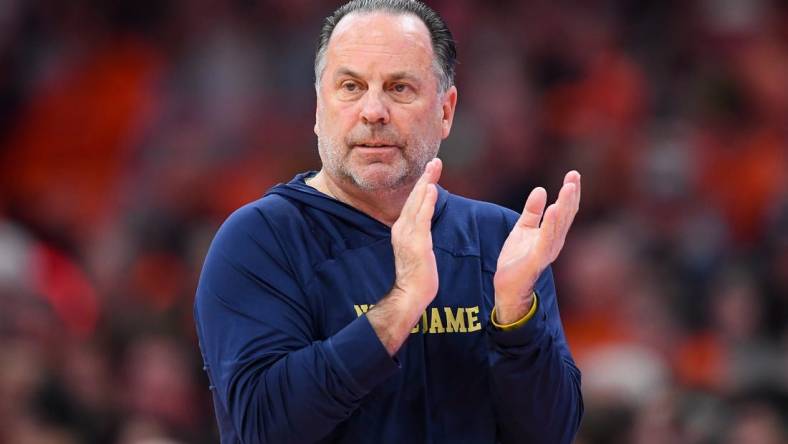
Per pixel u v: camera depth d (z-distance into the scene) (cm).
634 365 2456
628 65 3612
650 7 3791
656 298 2845
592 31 3653
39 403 2227
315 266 1002
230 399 959
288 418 925
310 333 988
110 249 3086
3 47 3647
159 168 3356
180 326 2644
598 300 2866
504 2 3647
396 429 989
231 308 983
